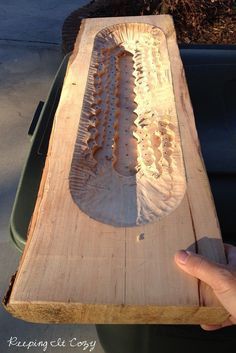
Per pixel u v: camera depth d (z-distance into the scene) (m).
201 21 1.21
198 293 0.31
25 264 0.33
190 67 0.66
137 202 0.42
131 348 0.49
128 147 0.50
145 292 0.31
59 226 0.36
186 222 0.36
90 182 0.43
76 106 0.51
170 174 0.43
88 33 0.67
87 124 0.49
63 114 0.50
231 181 0.50
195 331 0.45
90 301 0.30
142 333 0.47
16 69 1.26
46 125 0.55
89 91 0.54
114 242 0.35
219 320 0.32
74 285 0.31
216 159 0.53
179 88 0.54
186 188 0.40
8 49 1.34
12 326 0.63
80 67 0.59
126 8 1.28
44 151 0.51
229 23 1.23
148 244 0.34
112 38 0.68
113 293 0.31
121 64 0.64
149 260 0.33
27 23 1.49
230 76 0.64
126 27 0.68
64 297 0.31
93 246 0.34
